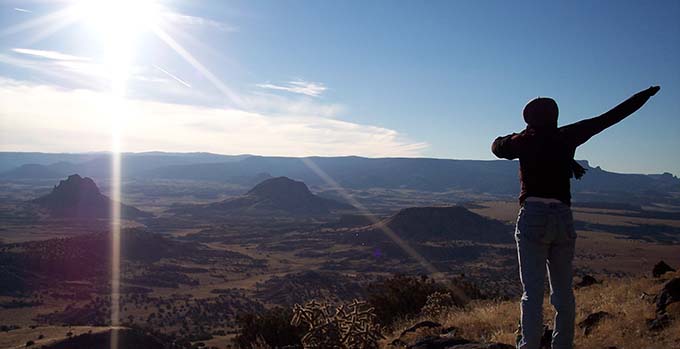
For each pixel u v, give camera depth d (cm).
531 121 488
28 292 9006
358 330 704
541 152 471
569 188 478
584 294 1112
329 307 743
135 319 7612
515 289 6725
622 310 830
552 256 480
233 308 8312
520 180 498
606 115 470
